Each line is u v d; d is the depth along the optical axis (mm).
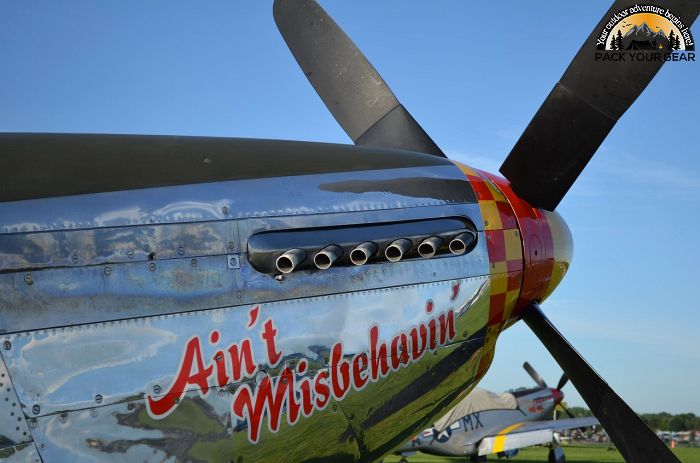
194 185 4414
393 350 4828
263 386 4344
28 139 4453
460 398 5441
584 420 22344
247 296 4355
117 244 4078
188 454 4105
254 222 4473
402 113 7141
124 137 4707
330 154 5098
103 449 3891
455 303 5121
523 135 5914
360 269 4781
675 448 32125
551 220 5930
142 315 4059
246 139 5043
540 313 5820
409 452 21156
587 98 5812
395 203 5027
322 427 4609
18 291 3834
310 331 4527
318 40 7355
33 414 3777
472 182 5512
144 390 4008
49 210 3994
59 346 3865
